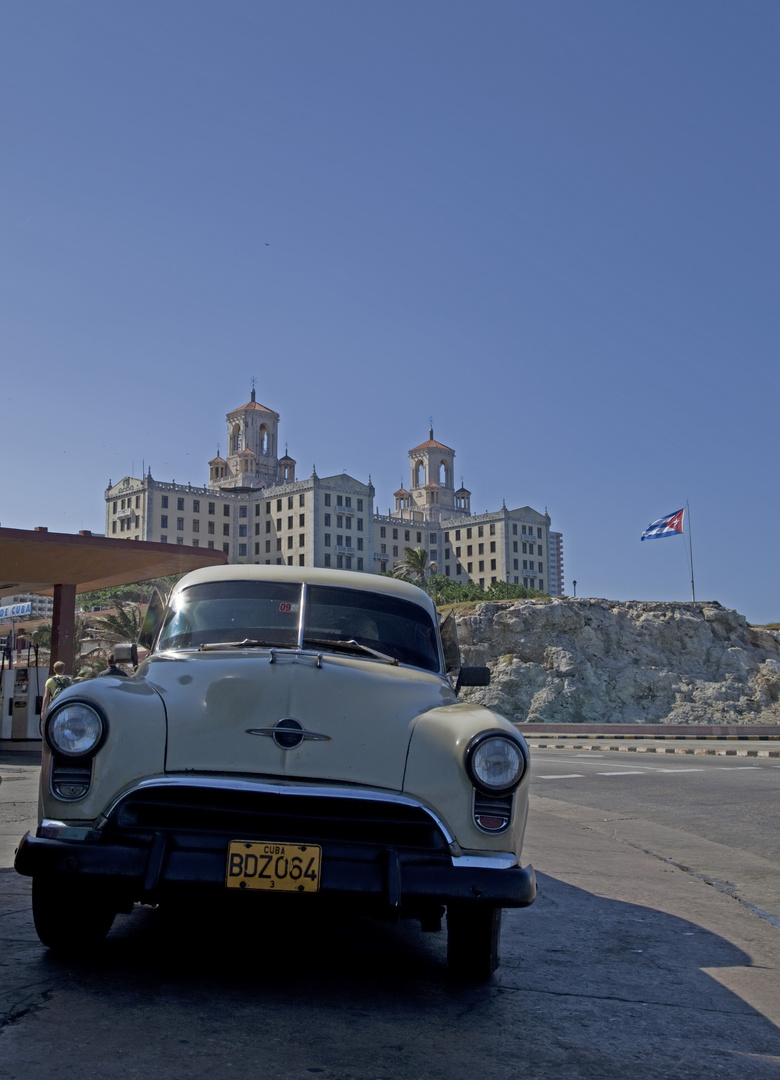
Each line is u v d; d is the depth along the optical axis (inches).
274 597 219.5
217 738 163.8
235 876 152.6
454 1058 138.3
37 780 519.8
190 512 6067.9
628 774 697.6
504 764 162.9
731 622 3125.0
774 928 244.1
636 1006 171.6
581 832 408.5
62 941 172.9
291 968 181.6
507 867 158.7
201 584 223.8
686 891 287.6
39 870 154.4
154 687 180.1
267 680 176.2
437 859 157.8
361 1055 136.6
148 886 151.4
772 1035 159.9
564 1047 146.9
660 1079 136.2
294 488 5979.3
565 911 251.0
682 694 2923.2
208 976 171.8
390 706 175.8
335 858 154.6
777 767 789.2
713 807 500.4
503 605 3065.9
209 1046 135.7
